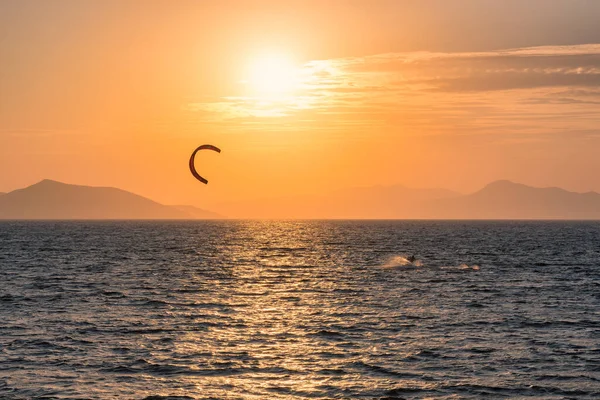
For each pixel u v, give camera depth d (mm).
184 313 53469
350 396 32031
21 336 44031
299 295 64562
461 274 84250
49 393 32250
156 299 61219
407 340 43312
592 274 85062
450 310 55062
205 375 35156
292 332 45781
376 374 35500
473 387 33438
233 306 57344
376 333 45500
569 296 63812
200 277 81312
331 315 52625
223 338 43719
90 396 31859
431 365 37188
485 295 64250
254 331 46094
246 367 36625
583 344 42281
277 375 35188
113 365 36969
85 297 62281
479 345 41938
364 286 71688
